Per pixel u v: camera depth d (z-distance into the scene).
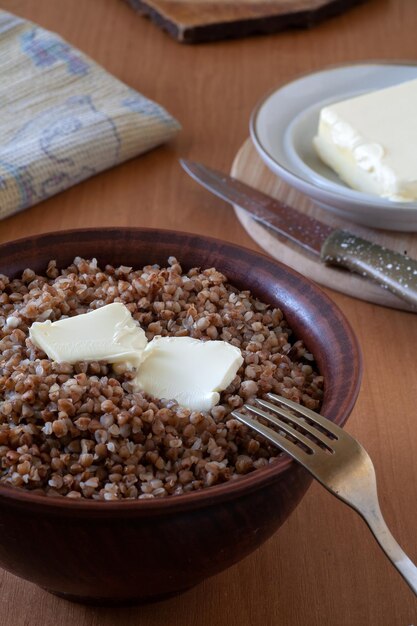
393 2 1.44
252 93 1.19
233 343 0.72
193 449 0.64
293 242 0.94
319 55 1.28
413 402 0.82
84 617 0.67
